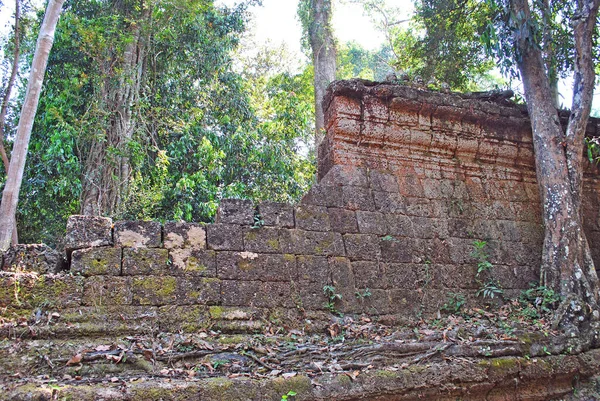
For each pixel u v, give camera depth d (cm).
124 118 1223
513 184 687
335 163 612
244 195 1355
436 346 477
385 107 638
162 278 475
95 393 352
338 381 414
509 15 709
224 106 1499
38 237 1285
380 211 598
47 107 1200
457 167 666
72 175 1155
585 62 656
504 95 708
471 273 605
